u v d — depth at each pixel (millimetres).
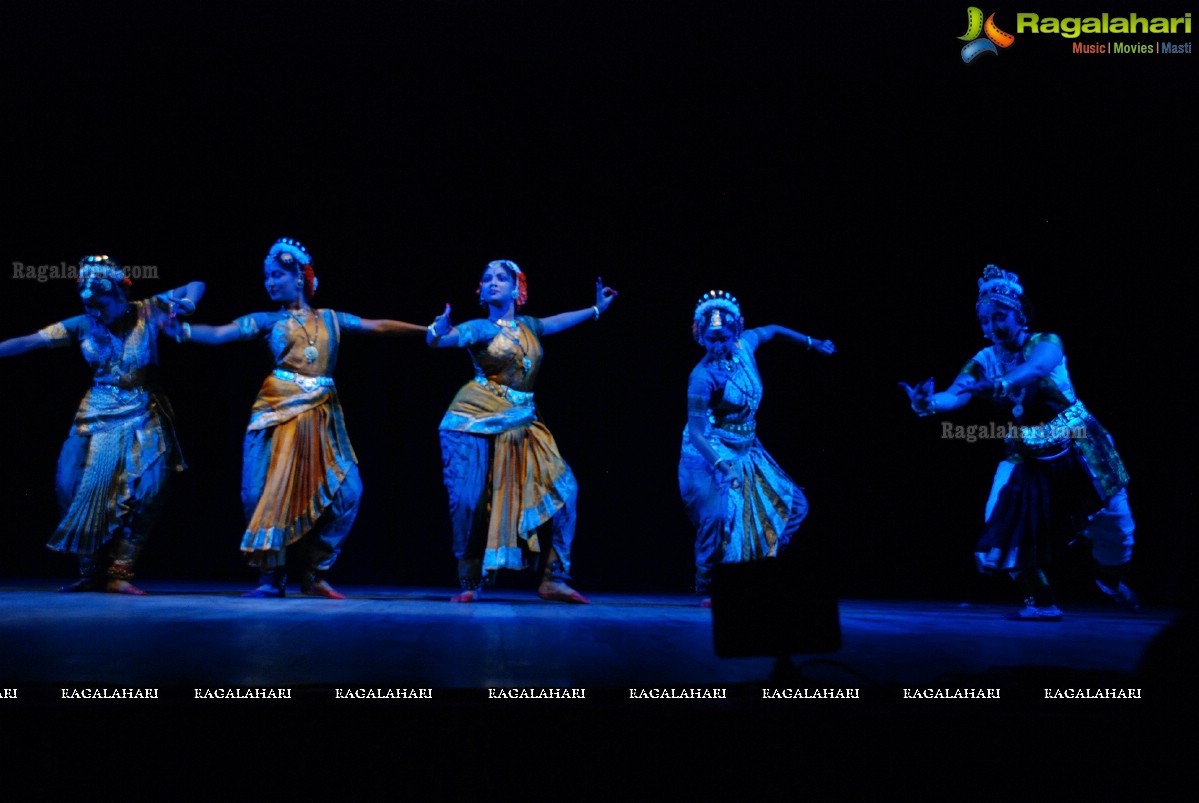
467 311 7715
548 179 7574
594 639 3201
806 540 7695
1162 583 7066
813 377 7715
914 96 7109
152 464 5484
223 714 2014
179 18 6895
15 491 7727
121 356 5508
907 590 7633
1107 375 7281
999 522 4746
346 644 2957
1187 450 7121
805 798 2061
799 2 6820
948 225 7395
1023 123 7070
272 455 5402
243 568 7793
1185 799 1415
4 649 2768
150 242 7496
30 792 1959
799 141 7355
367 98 7273
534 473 5473
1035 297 7336
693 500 5293
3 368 7691
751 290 7680
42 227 7395
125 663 2508
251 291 7641
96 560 5453
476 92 7297
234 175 7457
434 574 7859
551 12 6961
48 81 7051
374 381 7855
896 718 2084
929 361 7559
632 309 7816
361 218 7613
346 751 2016
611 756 2047
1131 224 7156
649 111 7352
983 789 2064
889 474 7703
